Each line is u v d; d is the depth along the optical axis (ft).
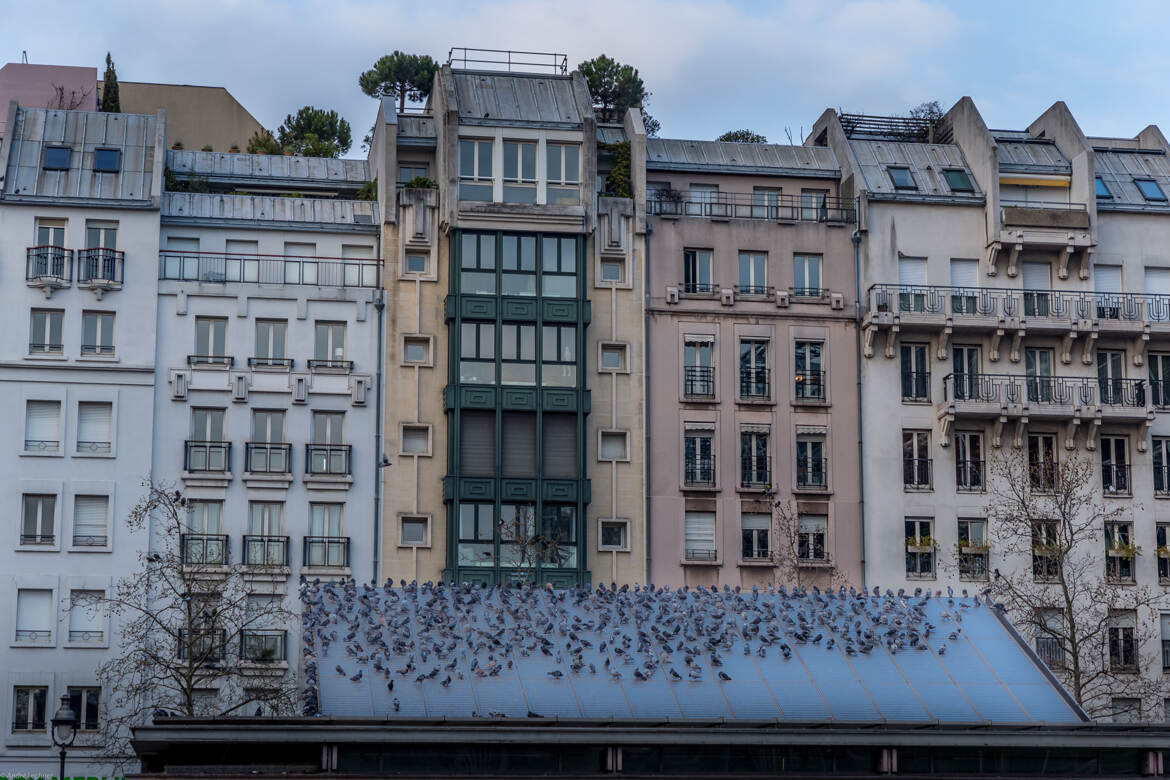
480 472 233.55
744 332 244.83
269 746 140.97
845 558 239.91
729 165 254.47
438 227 240.53
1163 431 250.78
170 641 216.13
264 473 228.63
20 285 228.02
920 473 244.42
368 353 235.61
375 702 147.43
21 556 221.66
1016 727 151.33
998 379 247.29
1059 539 228.02
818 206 254.88
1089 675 237.86
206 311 232.73
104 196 233.35
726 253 246.88
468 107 245.04
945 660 163.32
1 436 224.33
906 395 246.47
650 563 235.81
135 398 227.81
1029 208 252.01
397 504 231.91
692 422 241.14
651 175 252.83
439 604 162.20
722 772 147.84
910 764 151.23
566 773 144.36
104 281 228.84
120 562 222.89
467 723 142.00
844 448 243.40
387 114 244.63
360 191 256.93
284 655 223.30
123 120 244.01
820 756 149.89
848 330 247.29
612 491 236.84
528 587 167.53
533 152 243.40
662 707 152.15
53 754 216.95
